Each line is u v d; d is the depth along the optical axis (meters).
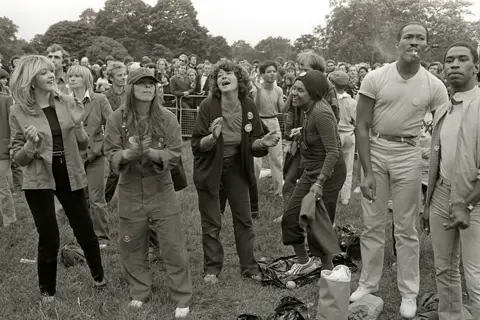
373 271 4.50
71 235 6.10
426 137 5.22
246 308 4.37
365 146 4.28
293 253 5.75
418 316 4.10
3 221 6.62
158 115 4.15
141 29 78.69
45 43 68.62
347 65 12.87
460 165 3.46
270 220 6.84
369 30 46.50
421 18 46.00
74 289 4.63
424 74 4.11
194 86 13.62
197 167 4.77
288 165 5.59
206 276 4.89
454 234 3.70
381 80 4.14
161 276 4.93
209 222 4.87
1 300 4.37
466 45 3.48
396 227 4.30
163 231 4.23
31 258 5.54
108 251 5.69
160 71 14.69
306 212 4.29
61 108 4.23
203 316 4.24
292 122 5.89
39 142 4.03
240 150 4.76
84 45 66.25
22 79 4.05
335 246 4.41
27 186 4.09
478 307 3.56
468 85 3.54
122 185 4.25
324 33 54.00
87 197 6.20
